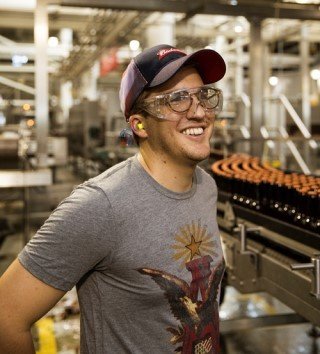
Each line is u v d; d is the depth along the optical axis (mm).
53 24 8305
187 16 4125
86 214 1076
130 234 1113
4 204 7609
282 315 2926
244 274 2361
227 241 2504
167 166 1177
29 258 1082
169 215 1162
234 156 3902
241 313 3541
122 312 1146
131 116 1217
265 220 2254
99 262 1136
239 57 8930
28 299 1076
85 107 9258
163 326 1146
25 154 4875
